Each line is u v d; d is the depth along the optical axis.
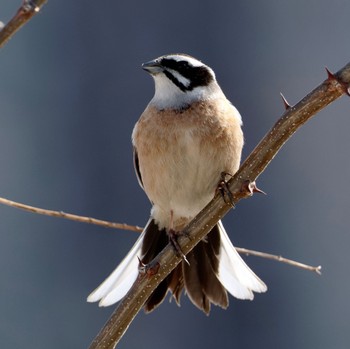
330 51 13.37
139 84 13.04
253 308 12.66
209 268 8.05
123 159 12.95
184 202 8.48
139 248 8.28
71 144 12.99
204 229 6.28
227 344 12.75
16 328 12.52
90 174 12.99
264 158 6.04
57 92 13.04
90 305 12.62
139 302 6.00
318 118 13.26
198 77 8.58
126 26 13.12
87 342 12.54
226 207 6.21
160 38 13.12
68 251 12.80
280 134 5.94
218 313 12.81
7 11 13.23
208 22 13.21
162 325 12.95
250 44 13.23
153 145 8.31
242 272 7.97
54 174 12.95
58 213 7.09
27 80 13.02
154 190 8.48
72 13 13.12
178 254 6.23
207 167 8.27
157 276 6.12
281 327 12.57
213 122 8.27
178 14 13.16
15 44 12.98
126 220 12.84
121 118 12.99
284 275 12.65
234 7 13.25
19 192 12.91
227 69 13.17
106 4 13.10
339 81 5.69
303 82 13.20
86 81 13.08
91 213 12.86
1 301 12.49
